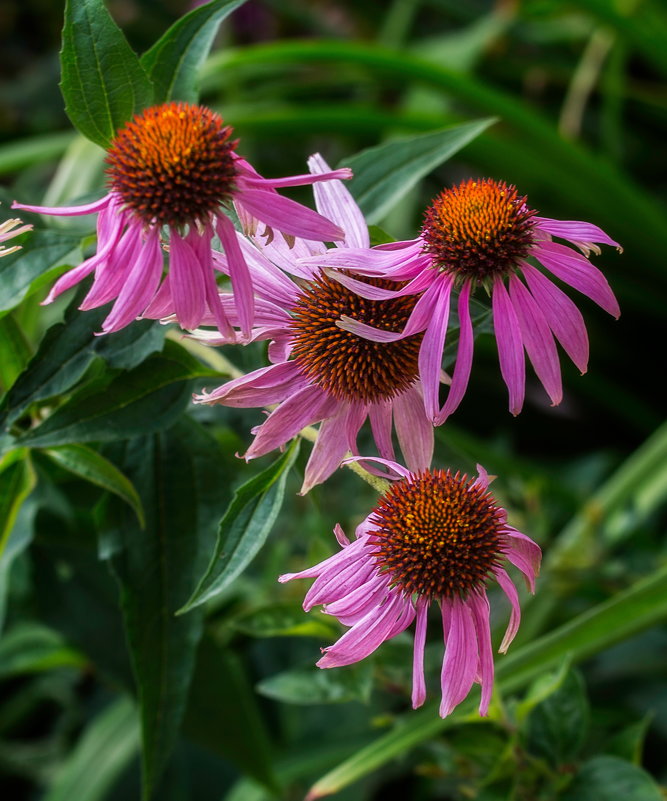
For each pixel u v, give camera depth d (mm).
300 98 1804
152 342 759
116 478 790
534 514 991
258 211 737
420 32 1984
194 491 810
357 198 824
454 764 853
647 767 990
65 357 758
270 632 834
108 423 767
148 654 802
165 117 739
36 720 1208
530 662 848
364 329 746
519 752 823
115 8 1915
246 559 737
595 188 1411
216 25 784
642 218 1431
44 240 771
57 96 1850
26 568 902
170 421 772
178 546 807
